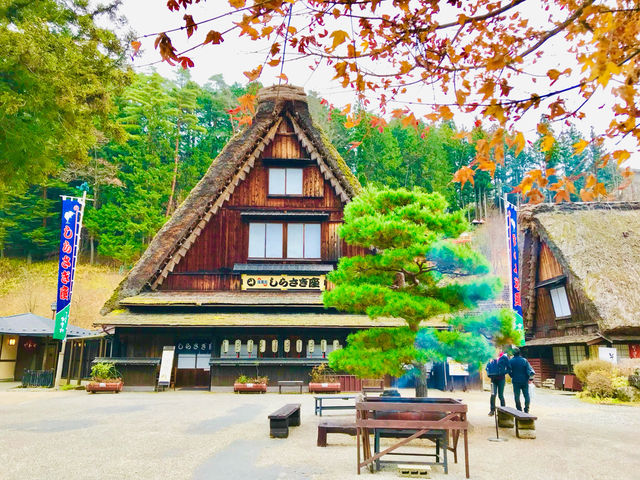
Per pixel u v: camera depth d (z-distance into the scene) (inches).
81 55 357.4
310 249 855.7
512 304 858.8
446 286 427.8
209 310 806.5
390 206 441.1
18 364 1054.4
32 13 337.7
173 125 1945.1
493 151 123.3
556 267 968.3
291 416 431.5
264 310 810.2
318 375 747.4
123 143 420.5
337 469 267.6
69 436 370.3
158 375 762.8
